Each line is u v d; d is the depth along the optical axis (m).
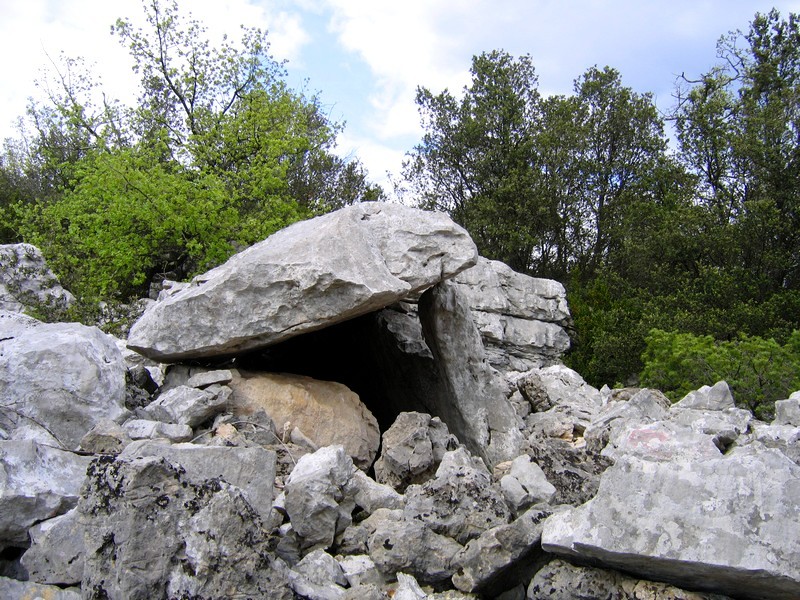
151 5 21.23
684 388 11.89
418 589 4.43
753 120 22.30
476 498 5.01
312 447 6.37
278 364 8.41
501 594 4.69
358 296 6.46
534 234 26.25
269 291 6.60
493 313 14.44
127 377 6.77
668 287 21.36
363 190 26.44
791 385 11.16
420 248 7.09
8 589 4.30
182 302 6.69
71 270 14.84
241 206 20.08
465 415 7.45
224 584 3.92
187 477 4.17
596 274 25.52
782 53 25.03
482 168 26.97
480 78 28.12
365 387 9.53
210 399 6.23
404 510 5.01
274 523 4.80
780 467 3.96
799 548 3.76
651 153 27.36
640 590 4.24
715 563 3.83
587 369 16.62
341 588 4.40
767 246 20.97
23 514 4.61
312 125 25.41
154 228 16.58
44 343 5.80
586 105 28.08
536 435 7.61
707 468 4.07
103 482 4.03
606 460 5.84
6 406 5.59
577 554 4.32
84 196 17.36
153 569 3.88
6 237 21.36
